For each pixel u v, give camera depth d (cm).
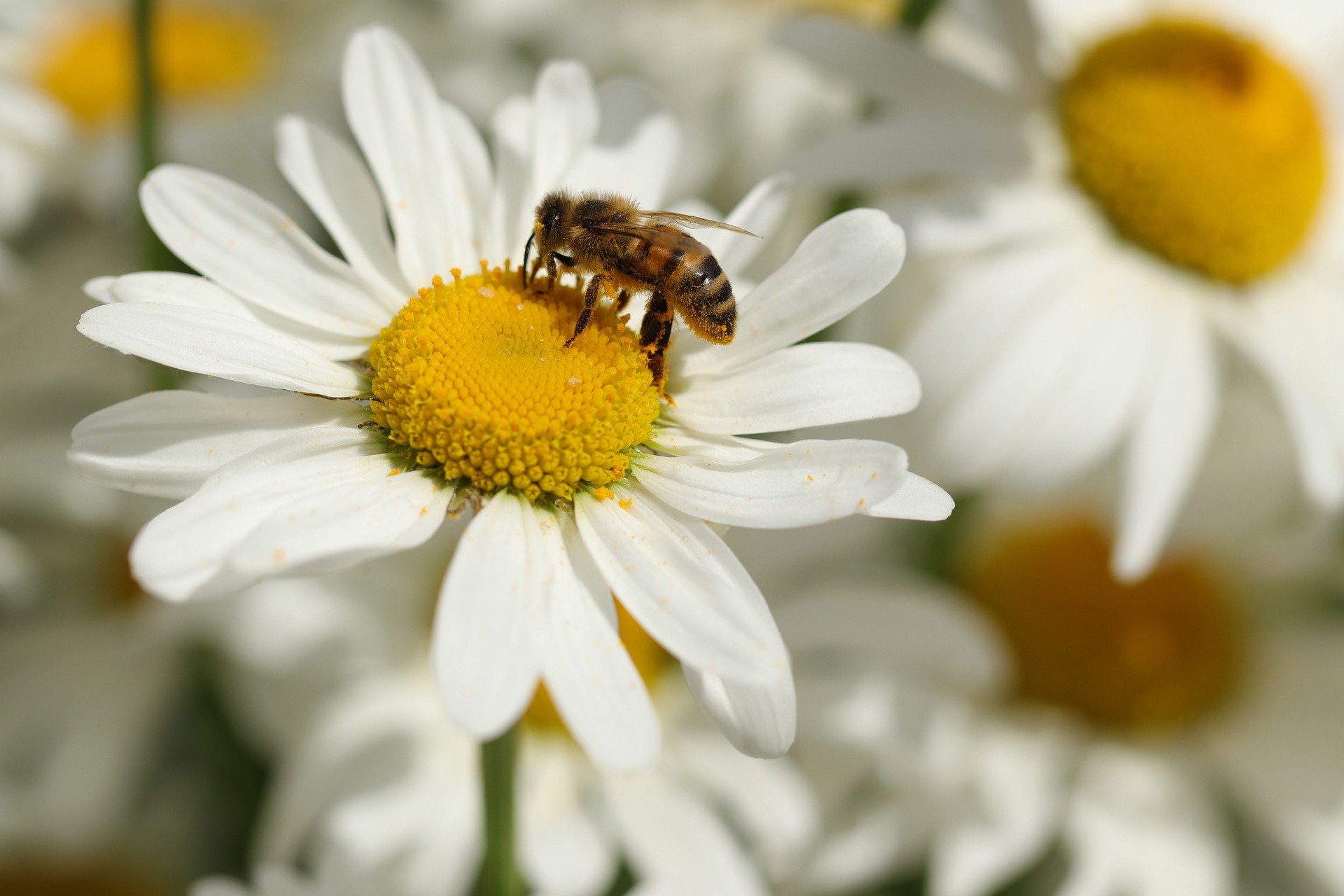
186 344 24
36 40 35
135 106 28
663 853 29
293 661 29
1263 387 31
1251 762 31
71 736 31
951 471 30
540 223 26
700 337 25
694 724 30
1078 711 32
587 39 38
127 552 32
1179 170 30
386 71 26
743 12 40
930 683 30
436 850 29
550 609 24
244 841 30
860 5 41
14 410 31
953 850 30
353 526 24
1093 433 30
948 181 31
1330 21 33
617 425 25
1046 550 32
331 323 25
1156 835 31
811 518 24
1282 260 31
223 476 24
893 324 31
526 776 29
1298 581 32
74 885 31
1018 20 31
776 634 24
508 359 25
